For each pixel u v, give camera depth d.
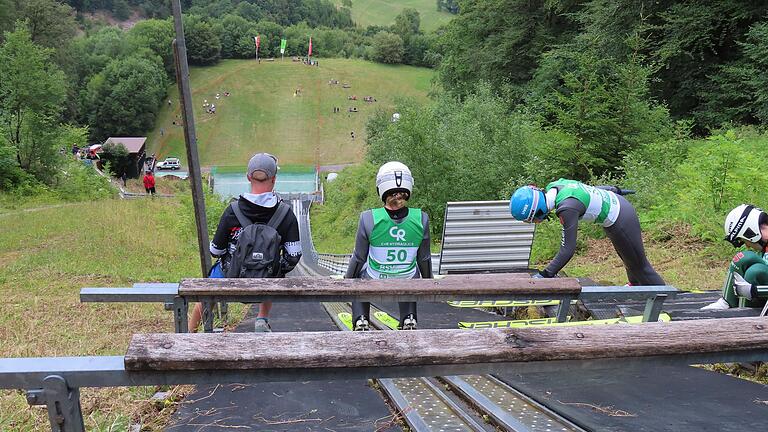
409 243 4.62
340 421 3.38
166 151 92.06
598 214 5.71
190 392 4.04
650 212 11.84
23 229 16.97
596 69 17.66
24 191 26.59
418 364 2.29
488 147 20.55
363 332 2.38
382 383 4.13
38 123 27.78
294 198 53.84
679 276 8.66
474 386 3.94
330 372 2.29
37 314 8.07
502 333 2.42
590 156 16.34
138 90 97.50
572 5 30.67
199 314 5.73
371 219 4.58
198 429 3.25
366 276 4.71
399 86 122.31
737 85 20.78
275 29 155.62
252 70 128.12
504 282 4.33
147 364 2.17
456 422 3.28
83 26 154.25
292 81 121.19
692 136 22.59
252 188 4.81
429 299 4.24
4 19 58.41
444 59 41.28
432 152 20.19
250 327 6.60
